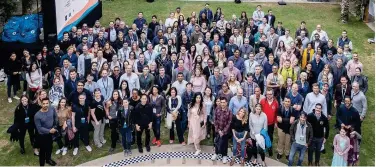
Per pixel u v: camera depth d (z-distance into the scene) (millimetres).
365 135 12781
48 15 15680
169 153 11570
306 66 13648
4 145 12008
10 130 11016
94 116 11359
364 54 18672
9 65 14000
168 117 11711
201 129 11414
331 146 12086
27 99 10930
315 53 13969
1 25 17344
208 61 13039
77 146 11562
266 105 10930
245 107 11148
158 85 12641
